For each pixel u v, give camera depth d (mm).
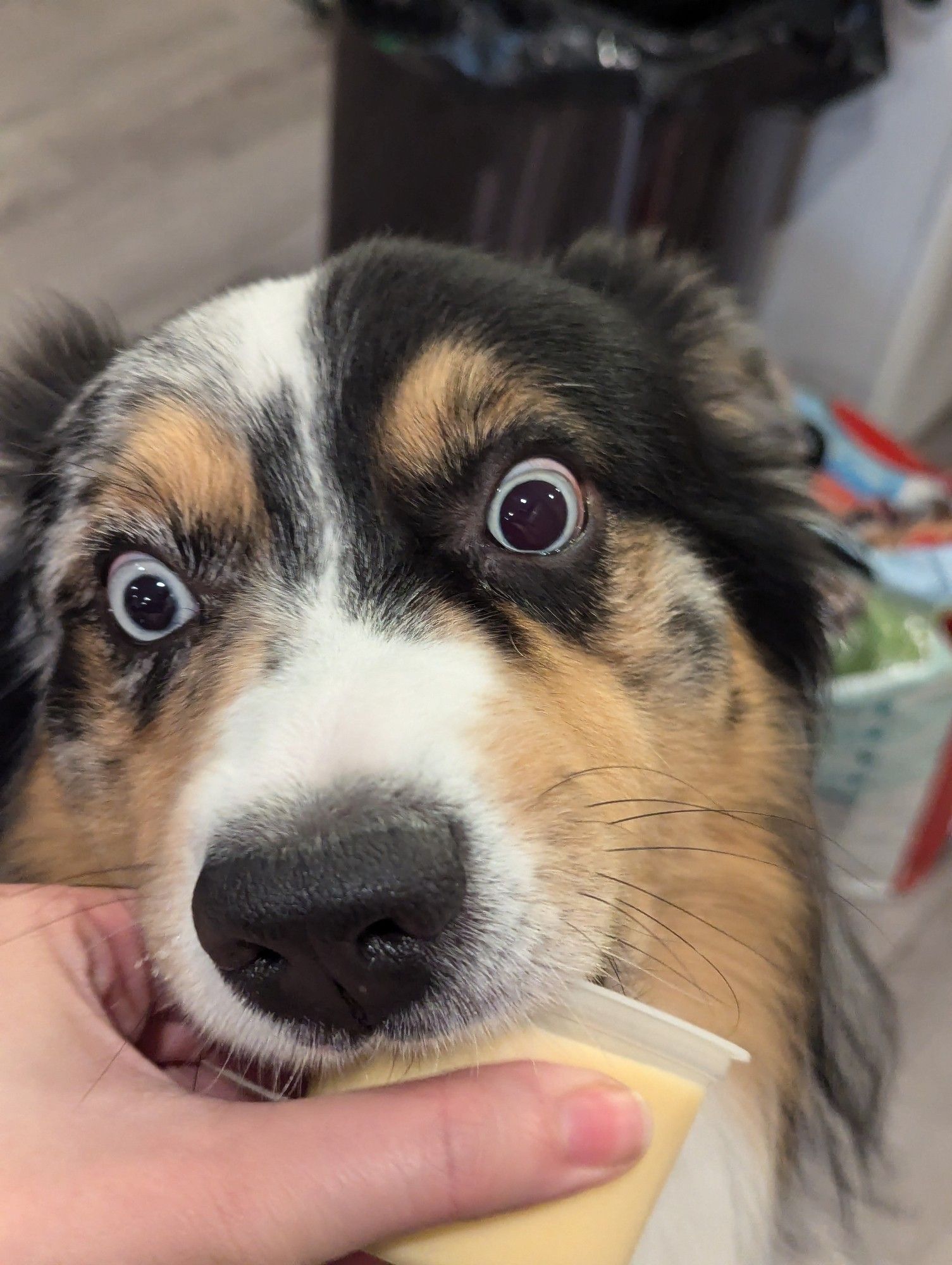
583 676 211
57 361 278
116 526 218
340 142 486
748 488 264
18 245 604
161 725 219
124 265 597
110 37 764
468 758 177
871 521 421
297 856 161
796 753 266
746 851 249
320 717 177
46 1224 158
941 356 542
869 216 483
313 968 167
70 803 253
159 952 187
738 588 253
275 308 222
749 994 253
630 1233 171
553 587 213
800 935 261
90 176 653
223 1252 159
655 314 271
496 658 197
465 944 172
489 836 174
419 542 207
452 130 440
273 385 212
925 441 577
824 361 535
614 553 221
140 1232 158
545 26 400
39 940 200
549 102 415
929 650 364
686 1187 241
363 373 210
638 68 398
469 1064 177
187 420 212
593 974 187
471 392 208
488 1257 170
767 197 488
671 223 454
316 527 207
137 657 227
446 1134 161
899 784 384
